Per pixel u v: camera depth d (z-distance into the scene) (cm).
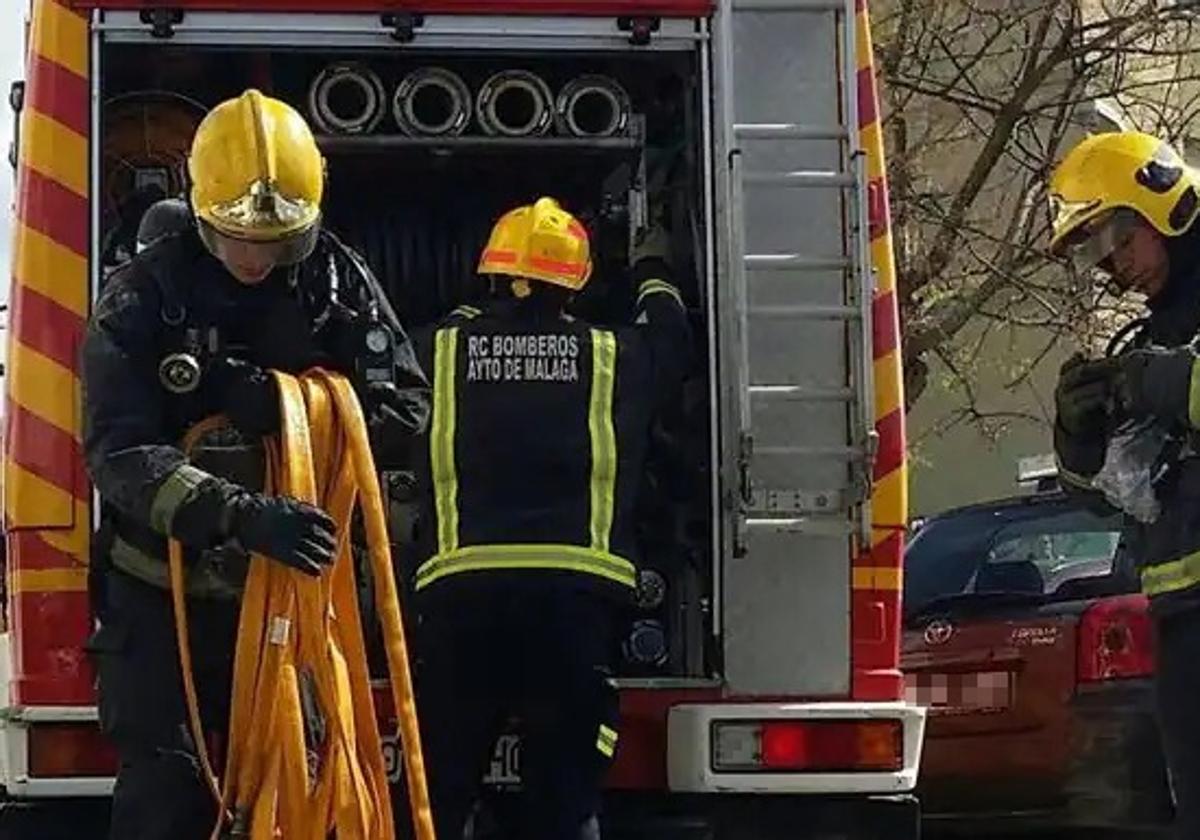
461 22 538
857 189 532
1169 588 443
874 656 532
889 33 1470
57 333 507
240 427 421
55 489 500
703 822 522
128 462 404
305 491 409
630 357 503
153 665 423
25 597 499
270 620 407
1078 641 787
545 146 570
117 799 428
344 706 410
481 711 493
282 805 405
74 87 517
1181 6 1450
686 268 560
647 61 562
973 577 859
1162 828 770
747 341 526
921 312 1416
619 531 494
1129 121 1515
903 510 535
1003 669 811
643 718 532
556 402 493
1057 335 1426
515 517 486
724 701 528
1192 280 453
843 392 526
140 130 566
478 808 525
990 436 1673
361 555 507
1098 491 470
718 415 529
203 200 415
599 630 492
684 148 564
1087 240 462
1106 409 459
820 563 531
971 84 1446
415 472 502
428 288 616
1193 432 439
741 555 525
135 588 425
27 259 509
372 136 568
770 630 529
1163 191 449
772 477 521
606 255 589
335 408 421
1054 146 1434
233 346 430
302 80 572
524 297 499
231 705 413
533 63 572
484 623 487
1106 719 775
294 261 424
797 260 532
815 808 524
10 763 497
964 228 1416
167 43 527
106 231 535
